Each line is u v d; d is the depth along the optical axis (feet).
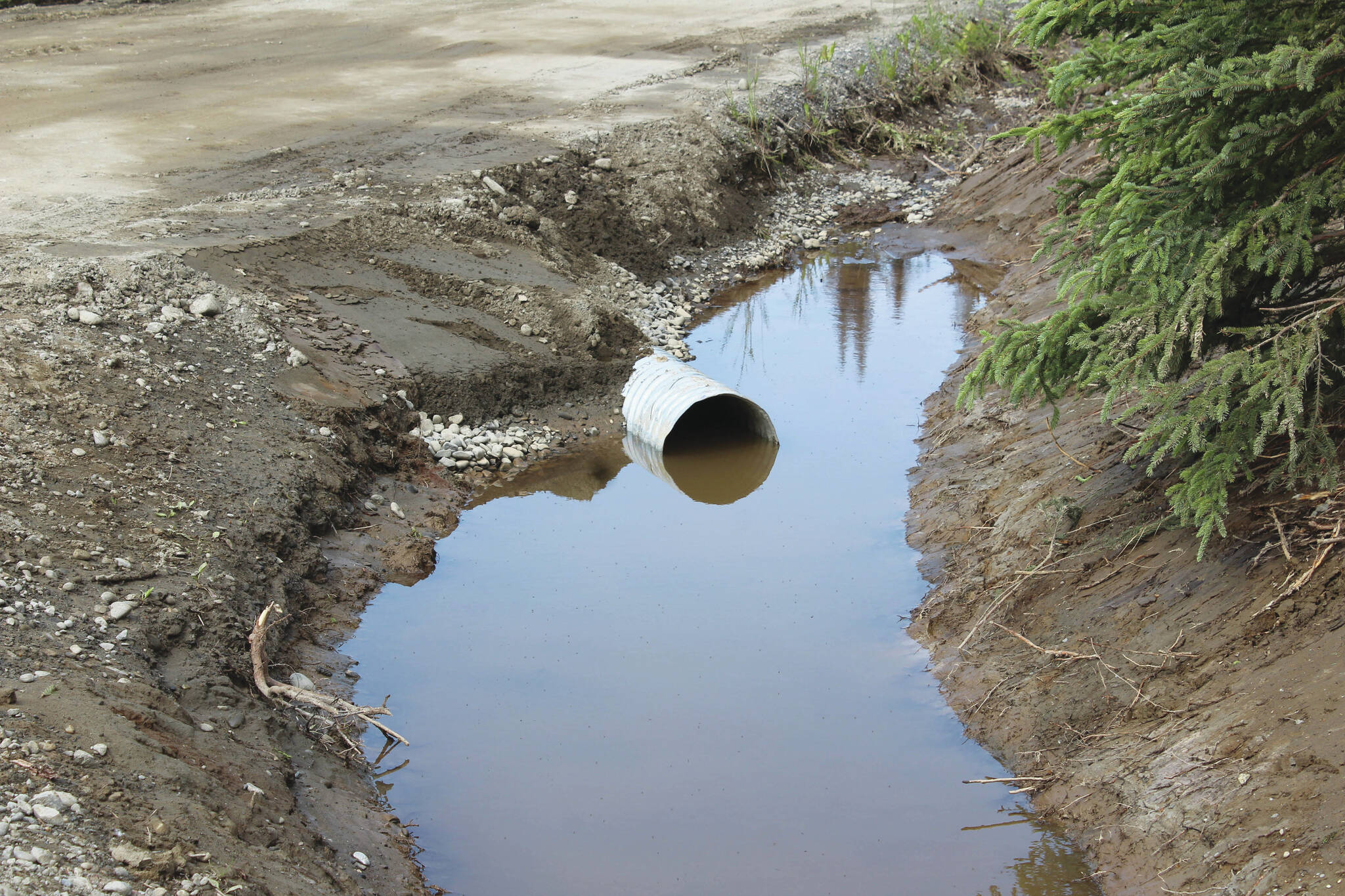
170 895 16.40
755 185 67.15
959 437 38.88
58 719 19.47
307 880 18.94
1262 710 20.72
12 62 77.46
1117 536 27.55
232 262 41.01
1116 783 22.12
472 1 104.27
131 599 24.85
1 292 34.68
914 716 26.48
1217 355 25.29
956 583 30.81
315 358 38.47
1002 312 49.14
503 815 23.26
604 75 75.61
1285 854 18.11
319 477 33.30
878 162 74.02
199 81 72.79
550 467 39.58
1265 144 21.62
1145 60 22.85
